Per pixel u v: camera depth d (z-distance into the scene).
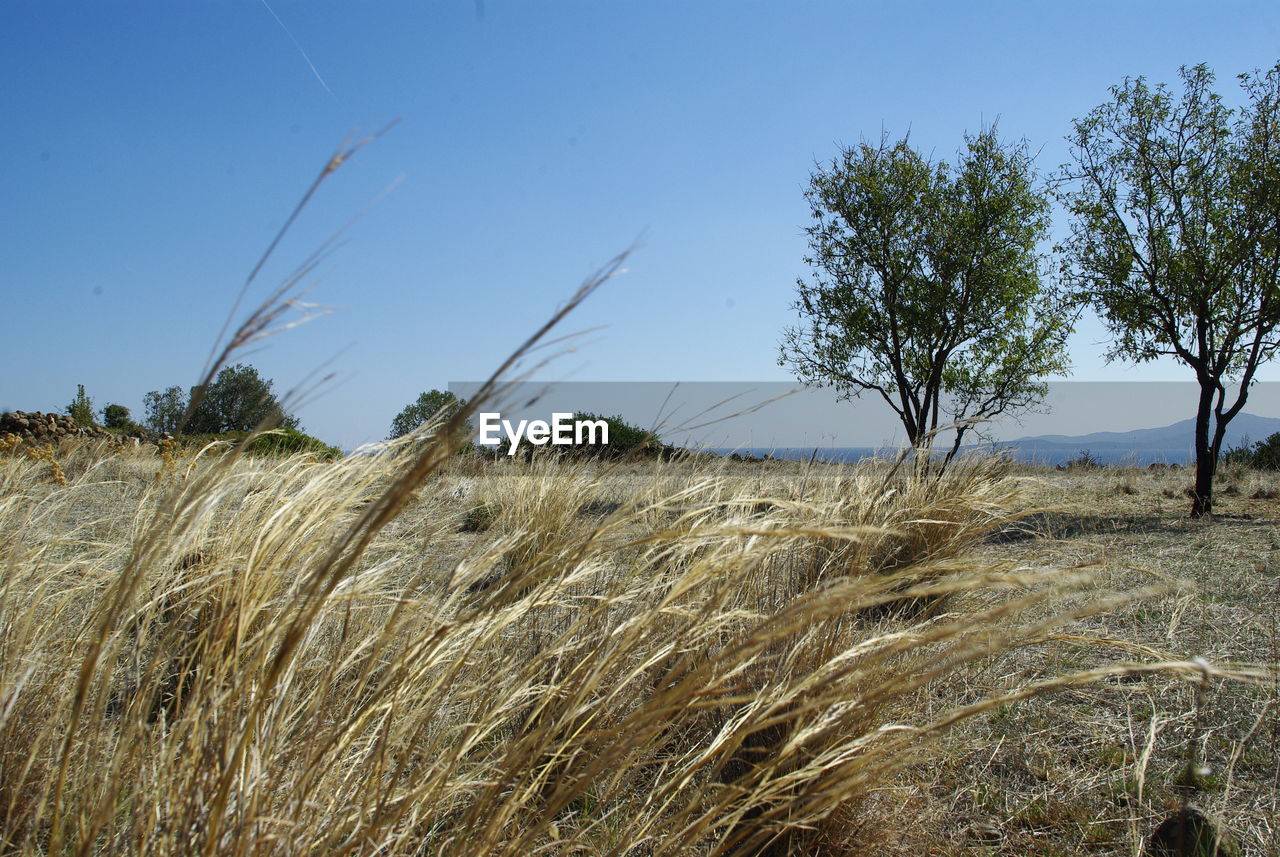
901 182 12.49
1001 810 2.32
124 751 1.33
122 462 5.76
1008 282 11.89
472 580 1.87
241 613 1.48
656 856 1.47
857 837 1.99
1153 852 2.03
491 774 1.78
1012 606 1.18
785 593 2.71
